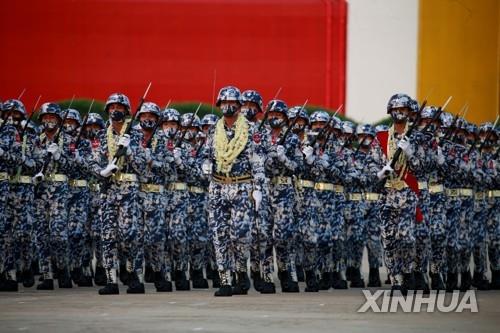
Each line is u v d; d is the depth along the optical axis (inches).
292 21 3538.4
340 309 1550.2
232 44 3523.6
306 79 3548.2
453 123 1980.8
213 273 2119.8
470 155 2063.2
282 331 1295.5
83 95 3503.9
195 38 3518.7
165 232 1930.4
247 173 1713.8
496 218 2164.1
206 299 1695.4
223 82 3523.6
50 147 1930.4
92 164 1807.3
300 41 3543.3
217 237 1728.6
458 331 1318.9
